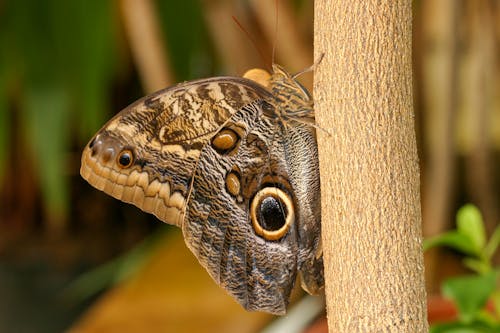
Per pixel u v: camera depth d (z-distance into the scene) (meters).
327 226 0.71
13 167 1.47
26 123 1.33
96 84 1.23
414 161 0.70
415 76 1.15
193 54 1.29
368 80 0.70
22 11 1.18
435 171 1.04
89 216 1.51
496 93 1.32
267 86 0.77
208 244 0.78
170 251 1.27
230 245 0.78
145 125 0.77
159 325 1.04
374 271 0.70
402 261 0.70
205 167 0.77
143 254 1.30
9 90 1.33
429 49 1.20
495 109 1.34
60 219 1.47
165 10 1.24
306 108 0.77
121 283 1.22
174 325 1.04
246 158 0.77
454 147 1.04
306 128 0.77
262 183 0.77
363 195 0.70
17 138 1.44
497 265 1.10
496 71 1.23
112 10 1.20
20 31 1.20
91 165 0.77
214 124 0.77
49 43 1.20
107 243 1.47
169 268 1.20
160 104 0.76
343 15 0.70
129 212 1.52
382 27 0.69
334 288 0.71
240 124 0.77
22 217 1.50
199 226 0.77
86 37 1.19
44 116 1.24
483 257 0.84
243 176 0.77
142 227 1.51
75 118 1.36
